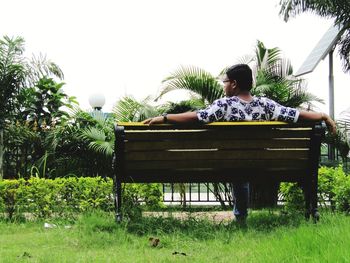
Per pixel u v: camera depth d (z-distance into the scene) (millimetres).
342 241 3320
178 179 5238
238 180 5223
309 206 5289
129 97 11375
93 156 11375
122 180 5211
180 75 11195
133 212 5645
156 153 5070
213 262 3492
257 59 12203
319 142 4973
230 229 4781
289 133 4996
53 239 4555
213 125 4812
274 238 3982
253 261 3348
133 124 4828
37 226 5727
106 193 6570
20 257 3717
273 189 10312
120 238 4453
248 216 5676
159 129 4895
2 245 4355
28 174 12172
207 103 11312
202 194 15711
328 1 16766
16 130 12250
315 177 5145
